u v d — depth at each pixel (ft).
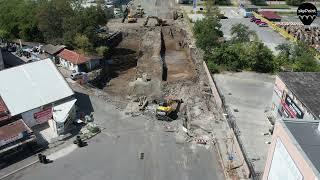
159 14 393.09
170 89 212.84
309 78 173.99
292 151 102.12
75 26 254.06
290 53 261.65
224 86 222.28
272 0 485.15
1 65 226.99
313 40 314.76
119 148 158.30
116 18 364.99
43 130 168.14
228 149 157.58
